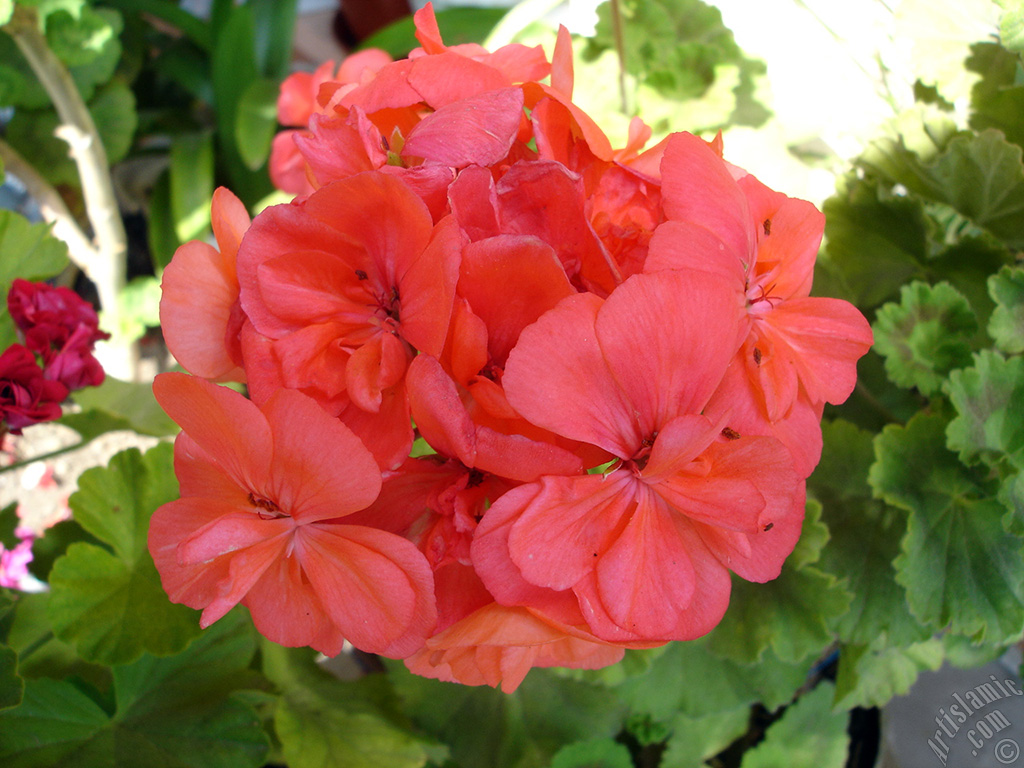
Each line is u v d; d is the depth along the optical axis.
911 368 0.23
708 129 0.28
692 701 0.25
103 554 0.22
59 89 0.35
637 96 0.28
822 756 0.27
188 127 0.49
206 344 0.15
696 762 0.27
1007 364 0.22
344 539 0.14
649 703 0.25
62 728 0.21
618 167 0.15
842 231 0.26
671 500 0.14
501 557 0.13
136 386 0.30
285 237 0.14
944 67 0.24
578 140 0.15
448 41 0.42
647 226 0.15
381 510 0.14
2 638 0.24
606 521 0.14
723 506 0.13
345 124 0.15
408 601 0.13
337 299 0.14
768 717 0.28
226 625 0.24
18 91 0.39
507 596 0.13
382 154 0.14
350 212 0.14
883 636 0.24
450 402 0.13
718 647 0.24
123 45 0.47
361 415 0.14
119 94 0.43
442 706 0.27
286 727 0.23
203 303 0.15
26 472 0.42
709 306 0.13
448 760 0.26
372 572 0.13
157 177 0.49
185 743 0.22
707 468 0.14
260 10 0.45
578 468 0.13
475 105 0.14
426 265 0.13
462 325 0.13
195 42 0.48
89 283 0.48
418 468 0.14
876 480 0.22
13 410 0.21
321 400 0.14
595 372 0.13
